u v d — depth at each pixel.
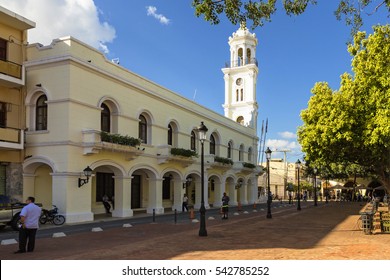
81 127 21.59
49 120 21.23
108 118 24.39
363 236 14.56
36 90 21.67
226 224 19.72
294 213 28.61
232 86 51.72
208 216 25.50
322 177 54.31
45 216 19.69
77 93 21.39
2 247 12.48
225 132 40.62
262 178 75.00
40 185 22.58
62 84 21.05
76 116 21.28
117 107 24.33
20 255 10.80
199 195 34.56
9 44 21.34
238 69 51.22
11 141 20.48
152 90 28.09
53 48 21.53
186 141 32.62
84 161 21.69
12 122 21.45
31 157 21.47
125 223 20.72
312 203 49.62
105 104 24.22
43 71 21.59
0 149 20.55
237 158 43.66
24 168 21.62
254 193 49.03
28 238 12.60
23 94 21.89
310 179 88.50
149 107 27.70
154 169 27.94
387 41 17.05
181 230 17.17
